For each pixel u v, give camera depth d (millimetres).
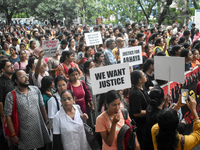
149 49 7664
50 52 6758
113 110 3229
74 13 30766
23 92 4098
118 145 3229
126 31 14953
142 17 19906
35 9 30984
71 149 3797
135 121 4176
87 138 4035
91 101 5449
